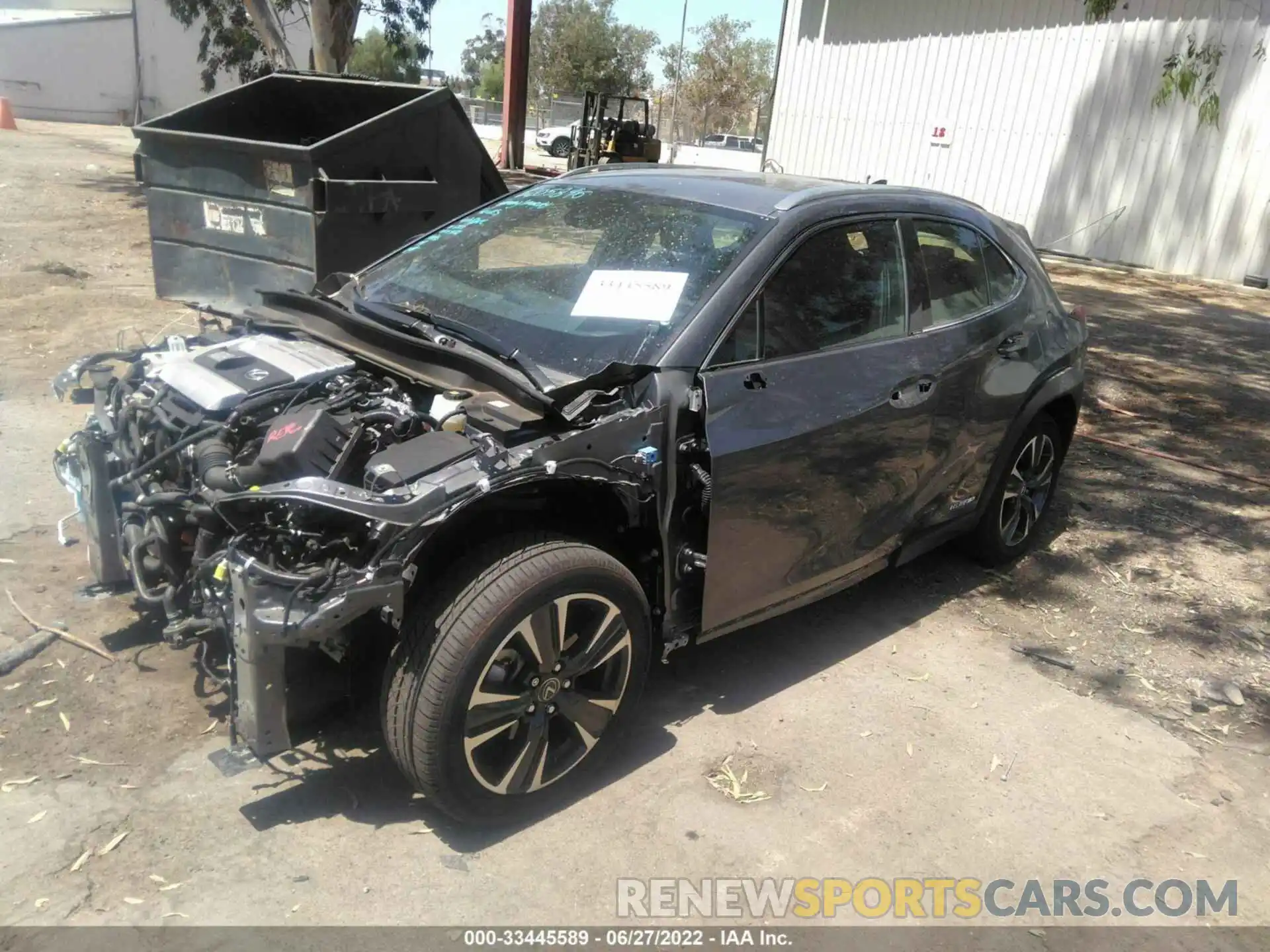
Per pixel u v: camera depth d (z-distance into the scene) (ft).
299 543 9.05
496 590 9.02
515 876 9.28
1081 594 15.98
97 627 12.61
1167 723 12.64
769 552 11.63
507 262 12.98
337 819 9.80
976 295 14.76
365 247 19.83
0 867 8.86
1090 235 54.13
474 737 9.17
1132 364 30.91
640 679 10.64
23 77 121.80
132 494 11.41
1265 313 41.32
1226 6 47.29
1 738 10.50
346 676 9.68
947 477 14.17
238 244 20.26
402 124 19.76
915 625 14.69
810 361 11.76
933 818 10.56
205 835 9.45
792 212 12.22
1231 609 15.72
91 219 43.21
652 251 12.13
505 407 10.05
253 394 10.55
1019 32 55.31
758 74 206.49
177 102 131.64
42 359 23.24
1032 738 12.10
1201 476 21.67
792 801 10.63
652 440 10.36
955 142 59.21
